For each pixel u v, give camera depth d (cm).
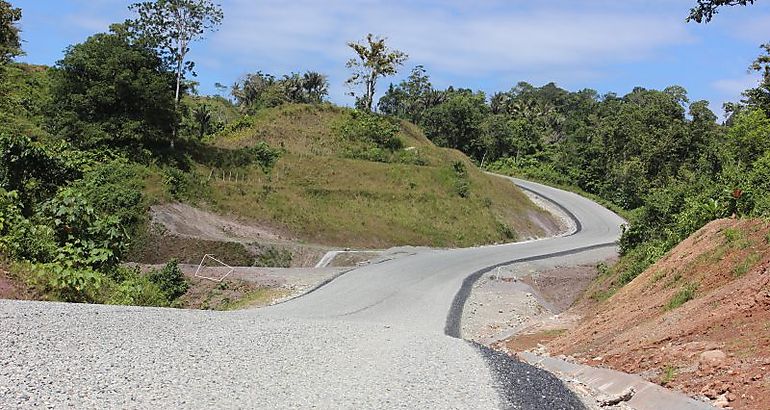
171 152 4766
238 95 8862
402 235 4816
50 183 1628
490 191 6069
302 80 8569
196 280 2589
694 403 668
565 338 1402
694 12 1057
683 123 7512
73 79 4419
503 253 3791
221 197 4447
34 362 645
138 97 4494
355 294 2295
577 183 8344
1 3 4419
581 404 724
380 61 8088
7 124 4069
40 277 1200
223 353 805
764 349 732
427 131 9844
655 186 6856
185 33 5006
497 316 2106
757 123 3325
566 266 3356
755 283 953
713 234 1441
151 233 3488
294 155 5756
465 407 653
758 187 1803
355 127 6956
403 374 790
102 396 566
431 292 2420
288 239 4300
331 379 728
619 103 11125
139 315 1034
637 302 1384
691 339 886
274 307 2005
